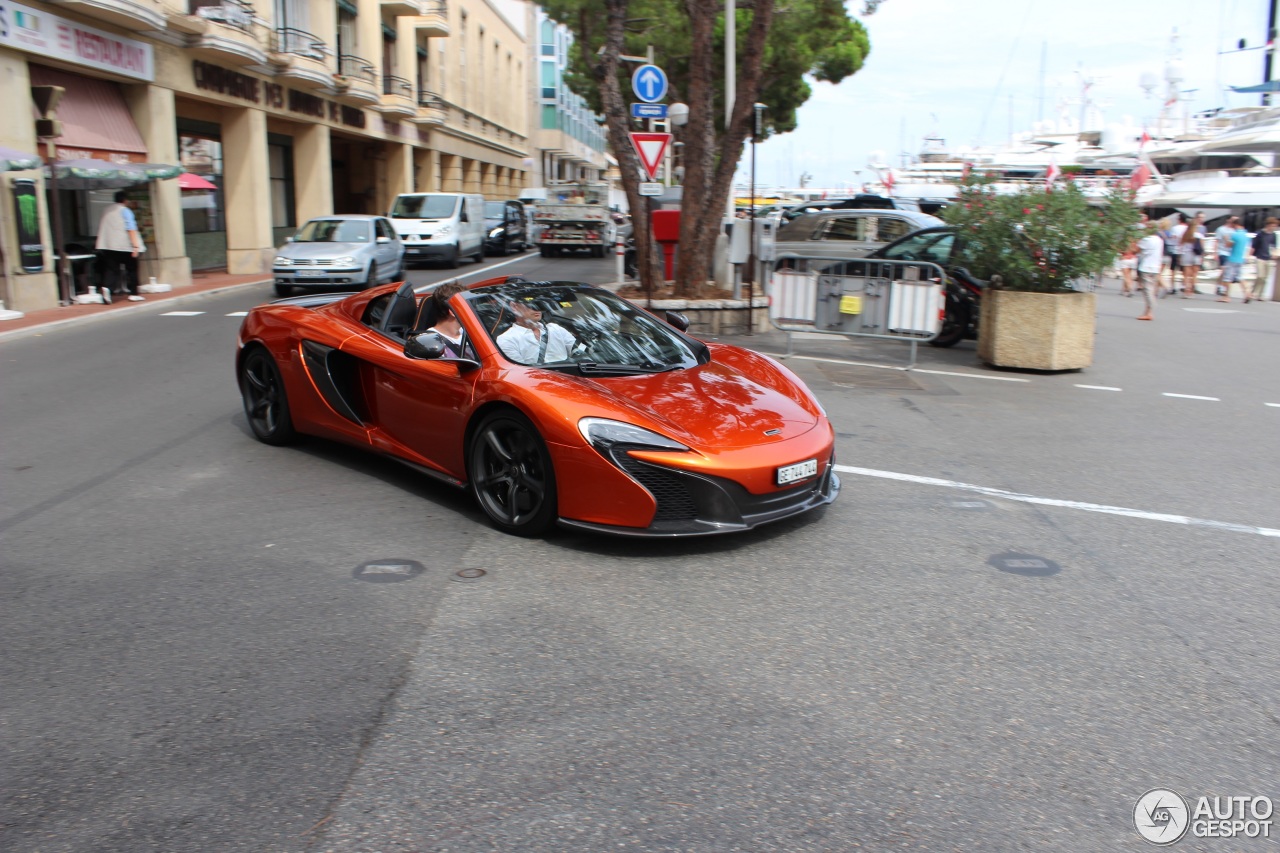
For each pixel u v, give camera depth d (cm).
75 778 268
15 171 1374
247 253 2305
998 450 677
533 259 3030
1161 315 1730
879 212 1570
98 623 369
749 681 328
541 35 6538
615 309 578
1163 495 573
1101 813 258
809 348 1146
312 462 608
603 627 369
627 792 262
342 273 1669
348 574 420
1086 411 829
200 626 367
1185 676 338
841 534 484
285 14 2473
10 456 621
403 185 3669
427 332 492
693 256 1252
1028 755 286
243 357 653
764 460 443
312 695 315
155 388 855
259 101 2309
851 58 3369
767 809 256
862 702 315
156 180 1817
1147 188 3553
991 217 1023
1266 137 3400
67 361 1009
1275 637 373
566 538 469
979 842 244
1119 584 425
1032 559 455
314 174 2772
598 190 3425
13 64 1417
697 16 1168
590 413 439
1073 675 337
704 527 433
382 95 3228
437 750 283
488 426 471
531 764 276
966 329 1184
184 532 475
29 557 439
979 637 367
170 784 265
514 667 336
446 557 442
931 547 468
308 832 245
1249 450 696
